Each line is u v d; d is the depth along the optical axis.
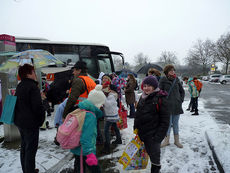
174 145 3.88
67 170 3.00
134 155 2.51
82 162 2.12
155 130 2.34
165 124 2.26
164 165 3.05
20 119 2.46
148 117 2.33
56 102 5.12
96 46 9.25
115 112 3.57
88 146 1.97
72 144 2.01
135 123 2.51
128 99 6.49
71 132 2.01
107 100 3.52
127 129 5.17
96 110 2.21
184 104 9.84
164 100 2.29
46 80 7.74
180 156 3.37
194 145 3.86
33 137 2.52
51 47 8.65
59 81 5.07
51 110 7.64
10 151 3.80
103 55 9.54
